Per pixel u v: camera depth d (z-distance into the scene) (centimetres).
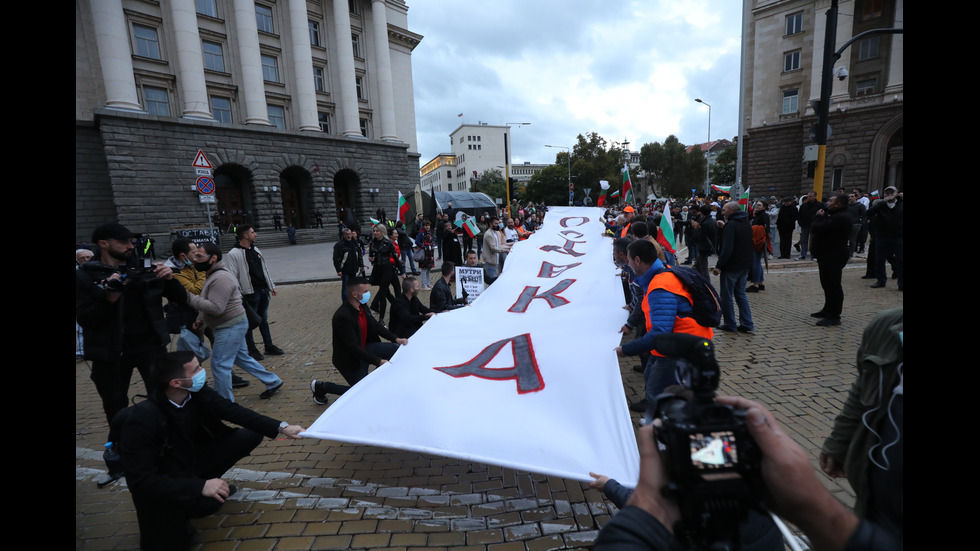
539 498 317
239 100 2727
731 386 472
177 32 2400
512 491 326
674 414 105
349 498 322
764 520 156
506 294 597
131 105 2228
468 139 11262
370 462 371
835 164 2794
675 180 6169
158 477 255
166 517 266
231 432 320
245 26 2664
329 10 3184
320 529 291
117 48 2180
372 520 298
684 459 93
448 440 288
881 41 2631
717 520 91
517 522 293
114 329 350
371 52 3506
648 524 92
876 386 157
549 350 399
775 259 1270
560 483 333
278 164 2808
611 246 775
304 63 2955
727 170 5534
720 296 661
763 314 741
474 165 11338
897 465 142
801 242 1247
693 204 1880
